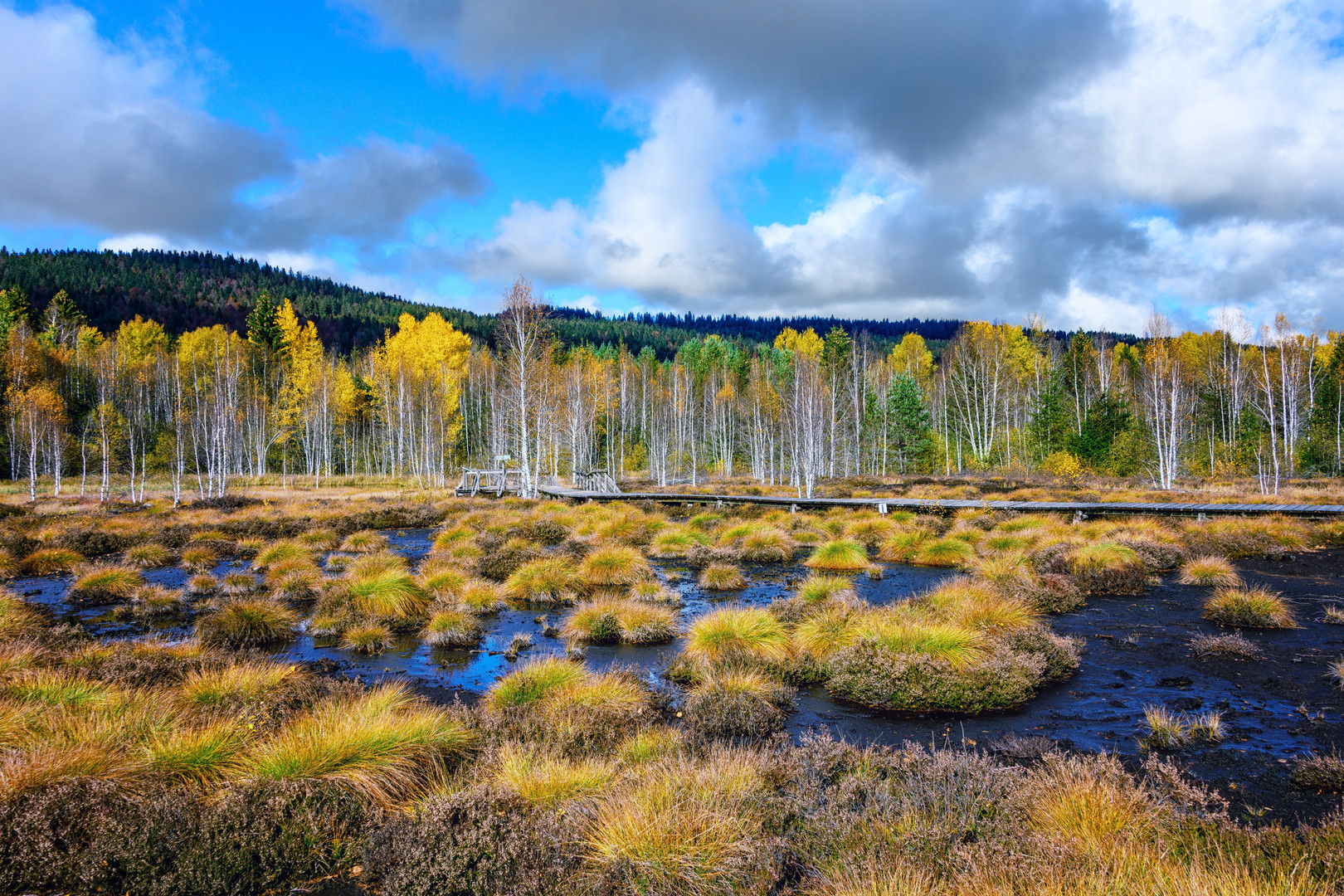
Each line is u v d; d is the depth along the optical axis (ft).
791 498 93.30
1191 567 44.78
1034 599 37.22
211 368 192.65
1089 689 25.23
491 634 35.60
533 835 13.38
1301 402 163.32
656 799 14.40
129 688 21.91
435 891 12.22
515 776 16.57
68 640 31.09
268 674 24.00
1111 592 41.57
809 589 38.50
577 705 21.91
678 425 217.97
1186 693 24.47
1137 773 17.75
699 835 13.15
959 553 53.01
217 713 20.38
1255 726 21.15
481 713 21.65
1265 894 10.30
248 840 13.16
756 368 245.24
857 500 87.51
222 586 46.44
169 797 14.10
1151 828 13.35
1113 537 56.95
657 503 100.58
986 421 189.98
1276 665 27.14
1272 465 138.41
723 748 18.99
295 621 38.01
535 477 129.29
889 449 188.75
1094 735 20.90
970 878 11.22
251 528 76.64
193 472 175.11
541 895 11.91
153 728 17.92
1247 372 161.79
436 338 197.06
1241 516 69.67
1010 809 14.11
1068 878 10.85
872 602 39.63
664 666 29.45
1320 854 11.60
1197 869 10.57
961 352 195.62
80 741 16.84
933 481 146.10
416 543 71.61
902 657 25.71
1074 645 29.58
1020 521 67.36
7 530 73.82
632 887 11.93
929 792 14.70
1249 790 16.84
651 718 22.12
